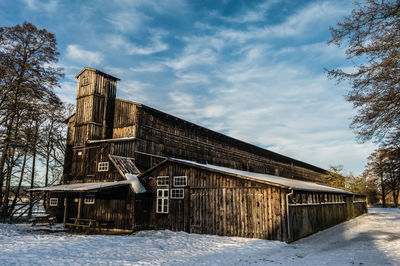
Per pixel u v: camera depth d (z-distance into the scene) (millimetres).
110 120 27016
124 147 22750
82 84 27375
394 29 10086
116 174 21266
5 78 23281
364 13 10133
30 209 30953
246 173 21906
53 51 25812
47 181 33938
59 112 32500
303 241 15273
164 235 16719
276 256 11469
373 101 11344
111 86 27969
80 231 19219
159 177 19641
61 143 34500
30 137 25734
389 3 9719
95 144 23906
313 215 18906
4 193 29781
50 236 15992
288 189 14703
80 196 20062
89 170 23469
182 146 27312
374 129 11719
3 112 24312
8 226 20000
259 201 15562
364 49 10703
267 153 42469
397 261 9867
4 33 23688
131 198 18953
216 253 11953
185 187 18266
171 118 26344
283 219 14703
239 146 36500
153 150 24078
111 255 11305
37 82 25266
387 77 10719
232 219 16219
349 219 28797
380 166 24297
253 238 15391
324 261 10492
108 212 20062
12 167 28016
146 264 9875
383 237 16641
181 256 11312
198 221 17359
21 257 10352
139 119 23391
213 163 31062
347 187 50000
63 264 9617
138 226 18703
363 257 10969
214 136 31984
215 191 17109
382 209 48719
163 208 19094
